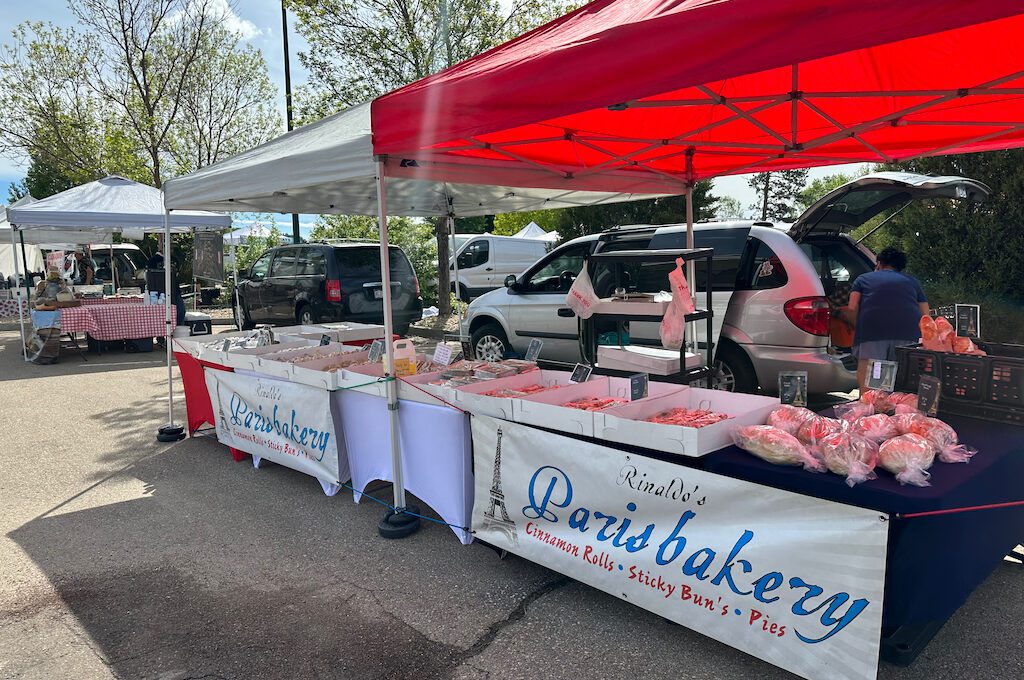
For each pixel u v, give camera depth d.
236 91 19.22
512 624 2.90
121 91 18.34
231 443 5.32
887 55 3.34
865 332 4.78
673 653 2.63
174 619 3.05
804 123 4.41
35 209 9.49
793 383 3.01
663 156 4.89
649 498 2.67
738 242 5.66
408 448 3.85
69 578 3.46
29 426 6.66
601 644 2.71
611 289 6.66
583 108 2.51
